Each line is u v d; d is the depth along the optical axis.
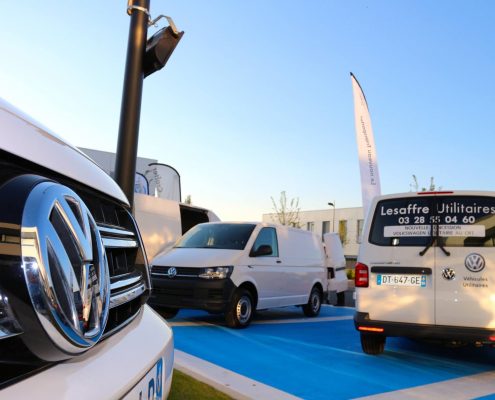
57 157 1.46
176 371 4.76
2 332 1.01
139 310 2.14
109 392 1.29
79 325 1.20
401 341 7.32
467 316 5.16
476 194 5.43
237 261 7.91
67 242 1.20
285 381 4.94
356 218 51.75
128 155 4.29
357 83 14.03
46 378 1.14
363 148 13.85
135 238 2.21
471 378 5.28
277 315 10.04
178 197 15.12
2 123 1.21
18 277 1.04
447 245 5.36
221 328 7.87
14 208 1.09
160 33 4.40
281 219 46.19
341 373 5.31
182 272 7.74
